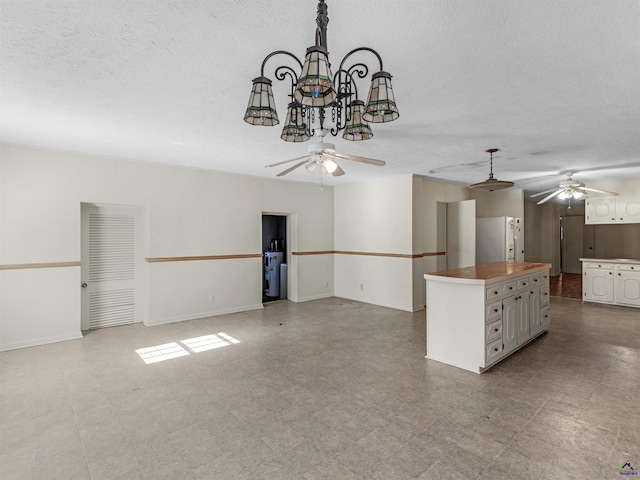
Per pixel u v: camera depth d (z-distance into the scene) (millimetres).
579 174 5816
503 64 2084
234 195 5820
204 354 3879
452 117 3027
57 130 3416
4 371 3395
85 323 4738
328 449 2174
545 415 2559
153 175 4988
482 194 7855
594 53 1943
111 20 1666
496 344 3479
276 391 2979
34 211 4117
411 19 1641
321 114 2395
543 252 9961
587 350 3938
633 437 2273
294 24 1703
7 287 3973
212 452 2152
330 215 7277
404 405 2721
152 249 5008
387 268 6289
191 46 1908
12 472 1974
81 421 2510
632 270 5949
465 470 1969
